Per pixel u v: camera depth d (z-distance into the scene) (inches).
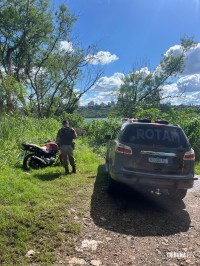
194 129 381.4
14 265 111.0
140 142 178.4
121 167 177.3
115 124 464.8
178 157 176.4
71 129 250.2
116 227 149.9
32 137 367.9
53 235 134.9
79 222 150.4
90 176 244.2
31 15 792.9
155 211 177.2
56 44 890.7
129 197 197.9
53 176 236.7
